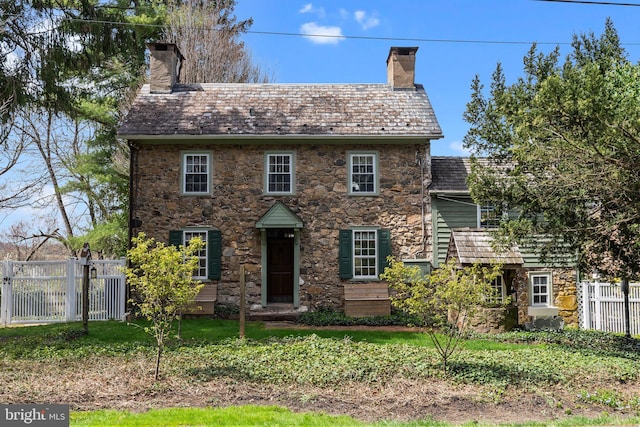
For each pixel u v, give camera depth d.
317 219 19.20
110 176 25.39
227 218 19.12
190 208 19.11
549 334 15.73
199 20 31.12
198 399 8.93
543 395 9.48
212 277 18.80
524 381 10.23
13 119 16.38
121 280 18.02
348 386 9.83
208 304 18.31
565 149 11.67
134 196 19.05
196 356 11.98
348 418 7.99
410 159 19.50
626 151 10.95
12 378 9.99
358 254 19.23
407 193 19.39
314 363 11.20
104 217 29.69
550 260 17.20
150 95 20.70
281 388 9.62
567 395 9.57
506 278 16.78
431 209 19.30
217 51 31.52
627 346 14.53
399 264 11.13
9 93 16.44
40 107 18.48
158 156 19.20
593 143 11.08
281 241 19.95
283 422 7.63
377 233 19.20
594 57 17.22
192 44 30.50
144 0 29.78
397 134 18.97
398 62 21.58
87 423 7.35
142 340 14.02
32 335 14.59
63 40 18.34
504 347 13.82
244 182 19.23
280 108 20.25
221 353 12.22
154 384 9.66
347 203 19.30
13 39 17.41
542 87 11.23
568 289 18.19
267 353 12.16
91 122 28.25
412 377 10.45
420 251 19.17
